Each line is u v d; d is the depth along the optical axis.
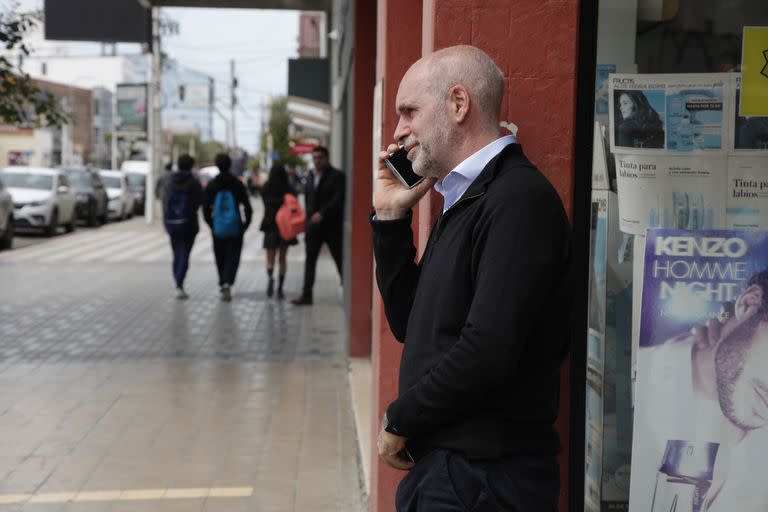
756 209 3.26
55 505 4.91
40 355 8.75
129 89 40.91
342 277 11.90
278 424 6.45
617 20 3.23
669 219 3.27
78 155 82.81
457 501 2.39
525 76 3.15
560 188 3.18
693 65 3.26
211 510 4.86
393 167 2.77
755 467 3.21
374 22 8.42
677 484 3.23
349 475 5.39
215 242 12.42
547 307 2.39
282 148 72.12
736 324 3.23
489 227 2.34
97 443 5.99
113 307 11.88
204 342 9.48
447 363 2.29
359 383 7.55
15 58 10.91
